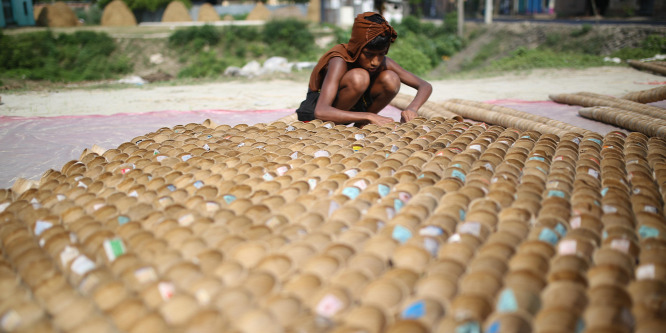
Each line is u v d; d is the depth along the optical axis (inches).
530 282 61.3
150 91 348.2
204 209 85.4
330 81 145.0
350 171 100.7
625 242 71.6
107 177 104.3
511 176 96.9
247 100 287.1
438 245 71.7
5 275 65.2
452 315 56.6
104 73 739.4
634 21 877.2
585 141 125.2
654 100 213.8
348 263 66.6
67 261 69.6
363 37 141.9
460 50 902.4
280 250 70.7
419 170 102.1
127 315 57.3
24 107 262.2
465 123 143.9
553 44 778.8
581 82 365.7
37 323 56.2
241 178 99.0
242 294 59.7
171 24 1121.4
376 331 55.0
